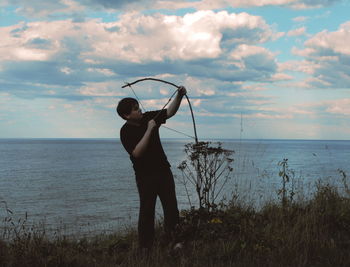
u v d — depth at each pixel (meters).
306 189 7.33
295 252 4.38
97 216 19.25
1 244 4.89
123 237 5.73
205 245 4.74
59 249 4.89
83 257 4.79
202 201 5.70
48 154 122.12
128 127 4.71
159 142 4.78
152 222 4.78
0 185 37.47
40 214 20.44
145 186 4.67
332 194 6.43
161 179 4.69
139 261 4.42
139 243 4.80
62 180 42.47
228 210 5.89
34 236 5.20
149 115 4.76
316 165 51.78
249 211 6.18
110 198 27.44
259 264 4.15
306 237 4.77
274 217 5.73
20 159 92.31
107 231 8.60
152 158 4.65
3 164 73.19
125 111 4.61
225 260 4.38
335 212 5.63
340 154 106.06
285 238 4.76
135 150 4.38
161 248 4.87
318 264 4.12
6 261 4.46
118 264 4.63
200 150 5.13
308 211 5.89
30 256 4.55
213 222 5.19
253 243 4.69
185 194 24.56
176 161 66.38
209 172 5.32
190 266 4.22
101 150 164.00
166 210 4.77
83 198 27.53
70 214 20.27
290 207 6.11
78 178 44.94
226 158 5.20
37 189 33.91
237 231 5.19
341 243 4.69
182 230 4.92
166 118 4.79
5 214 20.56
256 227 5.28
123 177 46.16
